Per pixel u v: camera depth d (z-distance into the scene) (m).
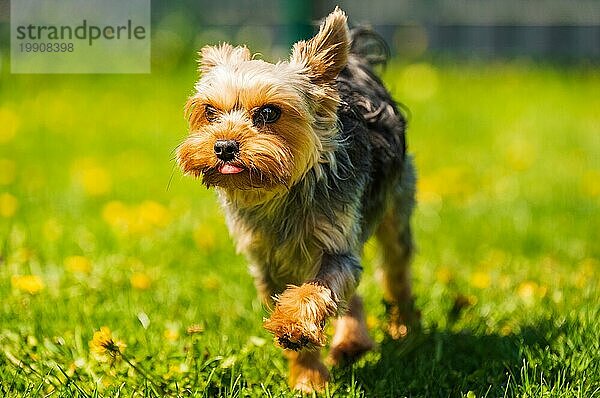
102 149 10.96
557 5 18.88
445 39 18.92
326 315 4.55
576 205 8.91
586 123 12.82
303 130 4.66
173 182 9.56
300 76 4.72
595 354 5.18
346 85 5.41
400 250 6.15
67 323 5.82
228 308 6.21
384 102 5.64
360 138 5.14
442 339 5.70
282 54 12.25
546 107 13.74
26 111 12.45
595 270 7.04
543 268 7.13
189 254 7.30
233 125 4.55
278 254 5.07
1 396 4.79
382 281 6.27
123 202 8.86
